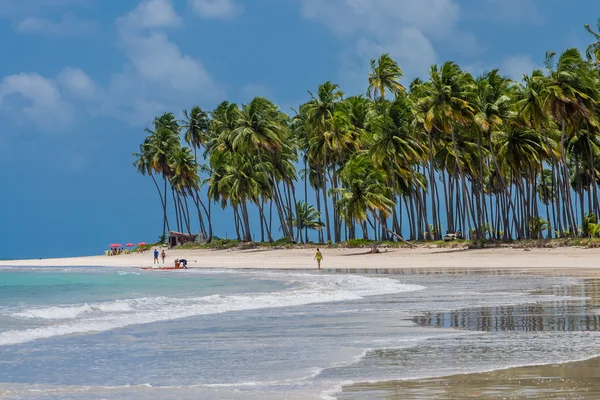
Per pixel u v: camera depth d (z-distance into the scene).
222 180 123.75
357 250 95.00
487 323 19.70
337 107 108.69
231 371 13.18
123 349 16.27
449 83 87.19
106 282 55.53
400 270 58.06
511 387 10.59
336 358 14.30
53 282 58.50
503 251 77.12
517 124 86.06
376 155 96.12
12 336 18.44
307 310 25.55
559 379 11.16
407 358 13.93
